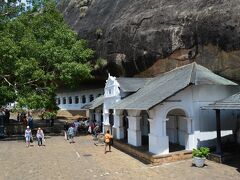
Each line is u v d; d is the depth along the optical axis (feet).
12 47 95.40
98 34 110.63
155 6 90.27
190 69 67.77
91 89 146.20
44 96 105.40
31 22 110.42
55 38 109.91
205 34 71.41
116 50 100.63
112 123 98.43
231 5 66.33
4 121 118.93
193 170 52.70
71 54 107.86
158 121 61.93
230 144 65.46
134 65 95.76
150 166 58.29
